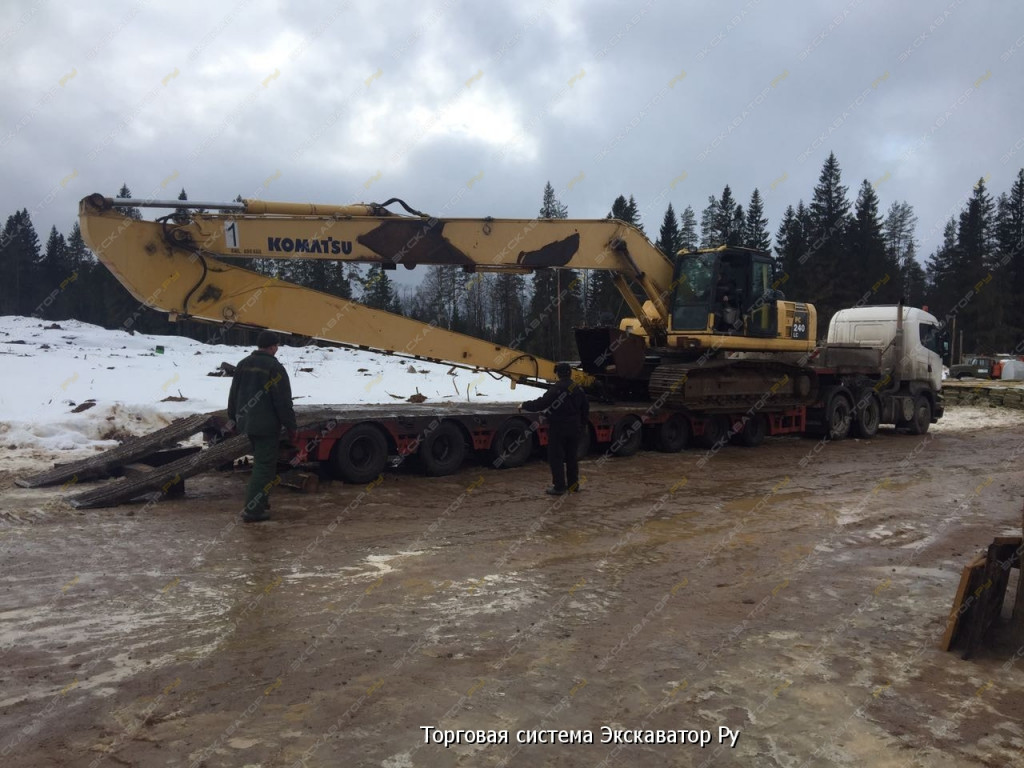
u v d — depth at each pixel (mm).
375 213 9633
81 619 4816
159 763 3143
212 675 4016
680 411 13227
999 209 61188
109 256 8109
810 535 7441
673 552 6754
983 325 55281
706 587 5766
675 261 13656
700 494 9477
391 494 9086
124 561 6113
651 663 4297
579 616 5074
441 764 3197
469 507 8469
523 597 5445
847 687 4004
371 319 9898
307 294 9367
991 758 3299
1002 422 20875
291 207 8984
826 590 5715
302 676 4027
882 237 56500
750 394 14016
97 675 3990
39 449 11430
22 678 3941
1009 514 8508
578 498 9078
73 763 3129
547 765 3211
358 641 4539
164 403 15219
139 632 4613
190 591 5402
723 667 4254
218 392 18297
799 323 14953
